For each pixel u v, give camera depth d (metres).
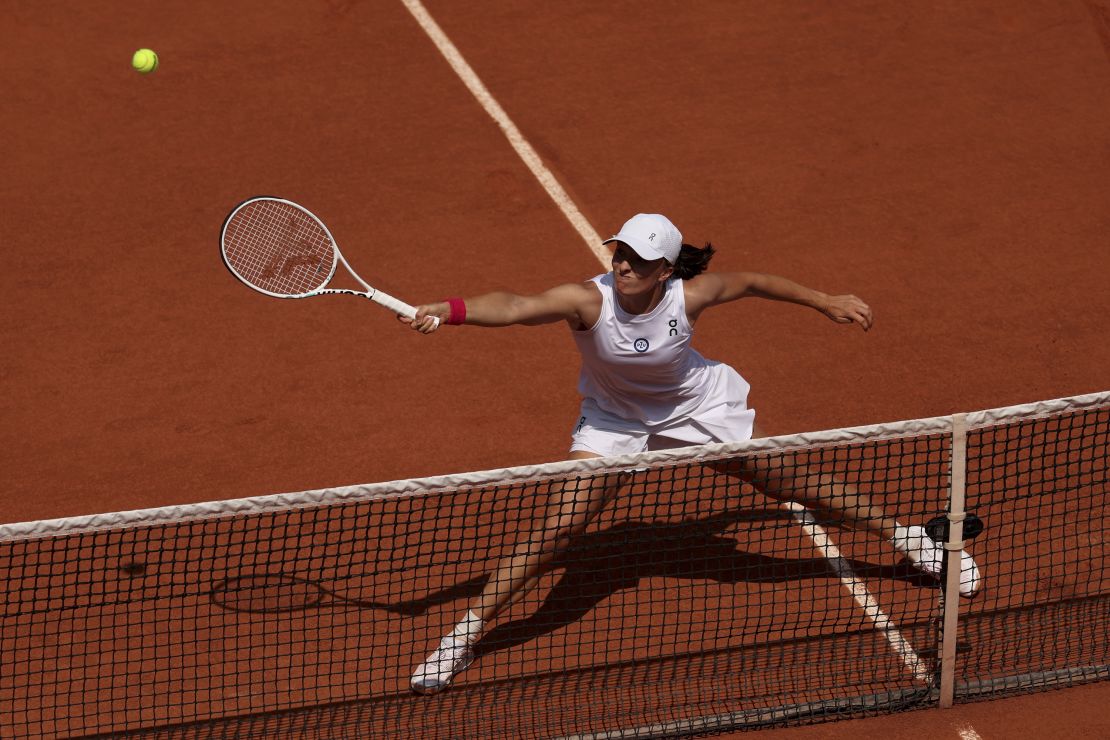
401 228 36.94
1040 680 23.09
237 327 33.25
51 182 38.97
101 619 24.34
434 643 23.89
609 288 22.09
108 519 20.50
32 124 41.59
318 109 42.38
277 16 47.28
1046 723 22.47
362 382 31.36
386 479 28.23
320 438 29.59
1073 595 24.84
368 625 24.20
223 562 25.61
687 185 38.72
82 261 35.72
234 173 39.31
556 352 32.41
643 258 21.08
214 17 47.19
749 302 34.06
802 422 29.86
